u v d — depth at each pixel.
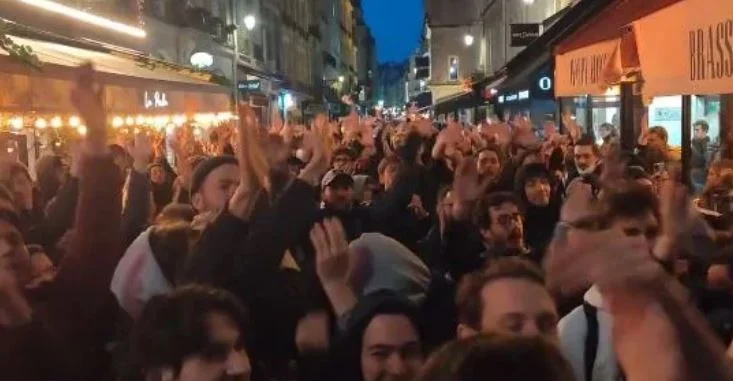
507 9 43.00
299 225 3.63
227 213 3.58
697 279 3.87
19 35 12.61
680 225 2.79
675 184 2.81
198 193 4.19
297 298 3.51
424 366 1.59
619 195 3.13
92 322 3.38
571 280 1.48
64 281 3.40
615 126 17.56
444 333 3.68
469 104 35.59
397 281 3.58
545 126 15.26
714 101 13.97
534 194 6.48
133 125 13.60
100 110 3.52
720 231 4.80
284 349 3.50
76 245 3.44
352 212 6.37
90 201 3.46
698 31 5.33
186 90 17.12
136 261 3.52
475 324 2.66
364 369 2.86
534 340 1.57
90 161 3.49
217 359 2.51
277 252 3.56
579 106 20.22
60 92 9.69
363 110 113.88
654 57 6.50
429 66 74.19
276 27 57.03
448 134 8.58
